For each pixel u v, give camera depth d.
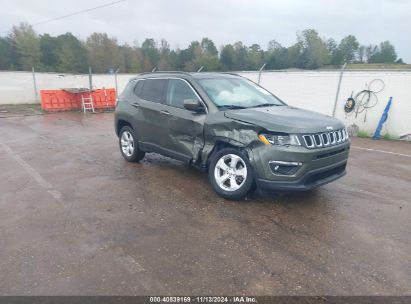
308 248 3.32
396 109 10.49
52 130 10.96
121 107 6.37
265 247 3.33
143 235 3.56
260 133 4.02
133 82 6.37
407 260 3.14
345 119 11.61
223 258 3.13
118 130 6.71
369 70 10.83
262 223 3.86
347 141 4.50
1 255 3.15
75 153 7.42
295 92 12.66
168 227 3.74
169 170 5.98
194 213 4.12
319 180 4.20
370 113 11.03
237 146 4.25
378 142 9.89
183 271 2.92
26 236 3.51
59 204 4.38
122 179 5.46
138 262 3.05
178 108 5.13
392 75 10.40
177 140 5.17
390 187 5.27
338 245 3.39
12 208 4.25
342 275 2.89
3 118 14.06
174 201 4.50
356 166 6.63
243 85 5.59
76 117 14.98
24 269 2.93
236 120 4.26
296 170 3.90
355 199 4.68
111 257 3.12
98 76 21.41
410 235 3.64
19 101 20.58
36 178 5.51
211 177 4.66
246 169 4.23
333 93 11.76
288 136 3.90
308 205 4.41
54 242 3.39
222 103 4.78
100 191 4.89
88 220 3.91
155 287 2.71
